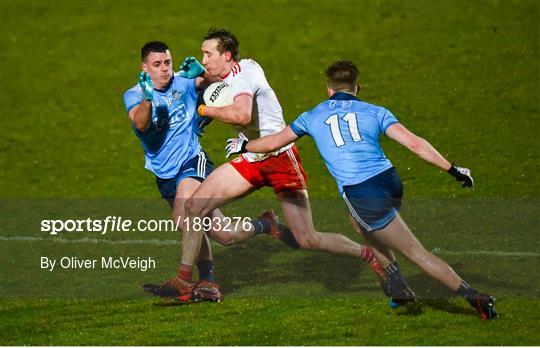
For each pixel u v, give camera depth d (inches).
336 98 1013.8
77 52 2095.2
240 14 2235.5
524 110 1759.4
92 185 1588.3
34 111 1860.2
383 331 978.7
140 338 980.6
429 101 1811.0
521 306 1035.9
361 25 2142.0
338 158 990.4
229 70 1081.4
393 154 1637.6
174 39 2123.5
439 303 1051.9
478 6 2187.5
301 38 2103.8
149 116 1078.4
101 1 2332.7
